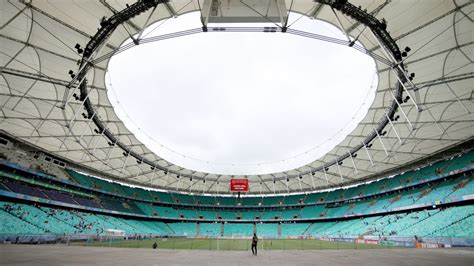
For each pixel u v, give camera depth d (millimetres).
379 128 35375
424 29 20562
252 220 76812
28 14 19125
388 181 59000
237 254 19188
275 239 60375
